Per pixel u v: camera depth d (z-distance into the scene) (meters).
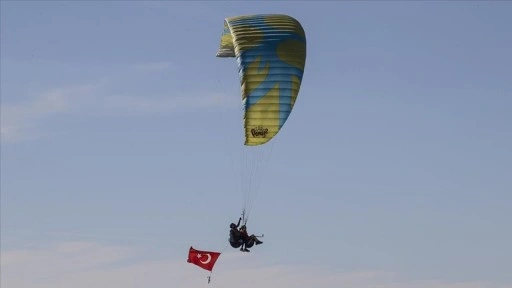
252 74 52.16
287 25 53.75
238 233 50.69
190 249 52.22
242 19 54.34
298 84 52.53
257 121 51.84
